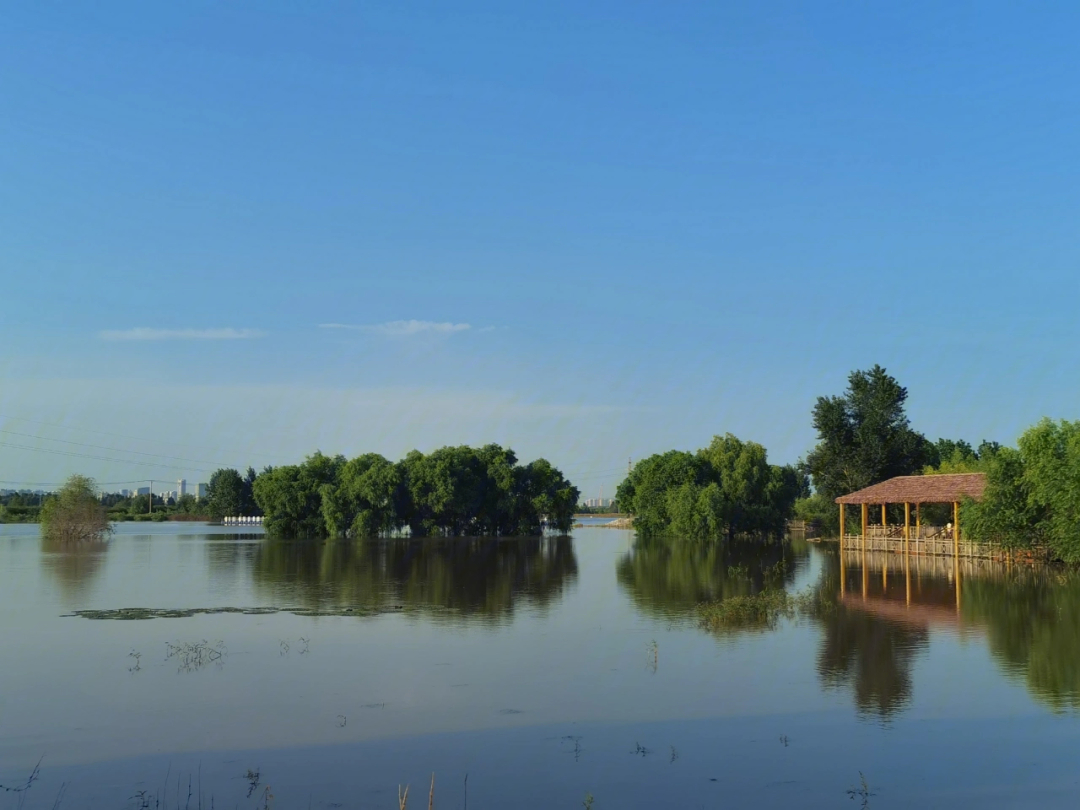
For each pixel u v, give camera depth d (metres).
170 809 14.06
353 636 28.53
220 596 39.56
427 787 14.98
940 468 89.31
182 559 61.75
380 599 38.50
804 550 74.94
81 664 24.17
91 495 90.00
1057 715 18.92
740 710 19.50
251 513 161.88
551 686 21.64
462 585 44.69
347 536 97.69
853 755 16.52
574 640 27.73
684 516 90.62
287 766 15.99
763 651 25.77
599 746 17.08
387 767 15.94
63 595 39.75
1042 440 50.72
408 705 19.94
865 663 24.00
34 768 15.91
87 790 14.84
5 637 28.36
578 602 37.41
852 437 90.69
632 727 18.28
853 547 70.06
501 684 21.84
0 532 105.81
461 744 17.20
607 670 23.36
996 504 52.19
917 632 28.73
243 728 18.23
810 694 20.78
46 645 26.94
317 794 14.66
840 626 30.06
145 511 172.88
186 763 16.17
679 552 72.38
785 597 37.59
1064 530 47.22
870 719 18.75
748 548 78.75
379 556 65.88
